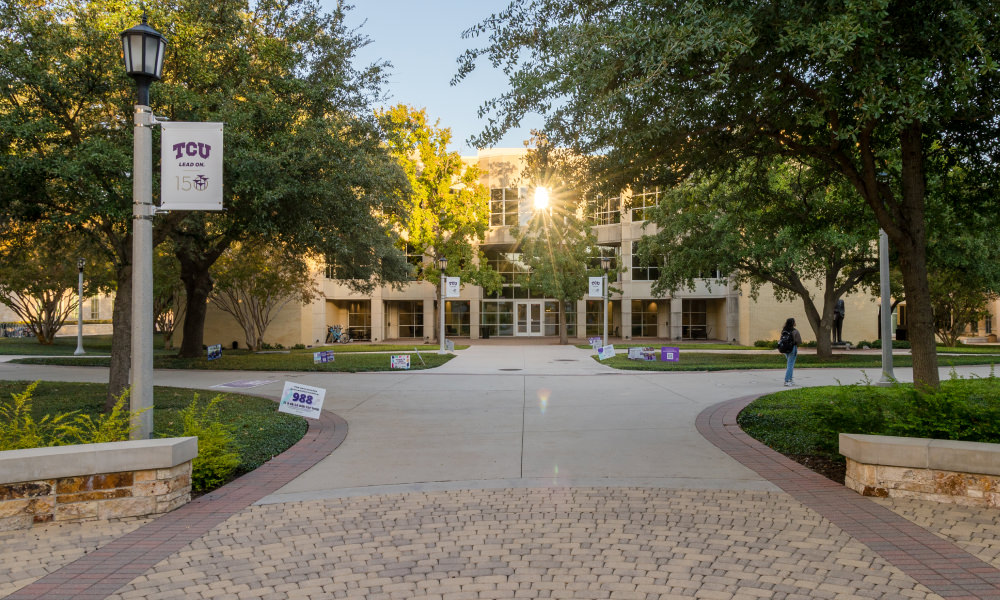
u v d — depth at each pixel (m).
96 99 10.21
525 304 45.44
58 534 4.88
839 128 7.30
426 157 32.69
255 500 5.81
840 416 6.90
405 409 11.38
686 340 41.53
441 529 4.97
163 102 10.07
